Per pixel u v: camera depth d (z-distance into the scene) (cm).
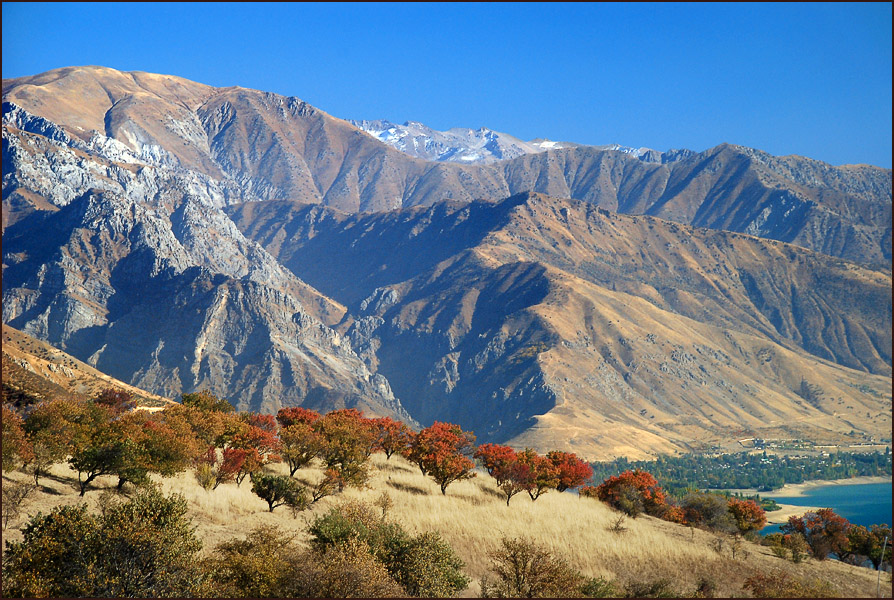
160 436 5575
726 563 5566
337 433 7225
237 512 5184
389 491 6781
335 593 3522
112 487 4944
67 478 4878
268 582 3462
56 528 3155
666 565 5284
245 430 7075
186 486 5491
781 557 6353
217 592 3241
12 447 4488
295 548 4056
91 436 5238
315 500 5922
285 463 7300
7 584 2972
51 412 5309
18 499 3962
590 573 4788
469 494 7456
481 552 5062
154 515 3275
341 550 3756
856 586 5506
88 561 3081
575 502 7788
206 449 6456
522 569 4203
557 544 5388
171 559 3200
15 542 3353
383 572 3747
